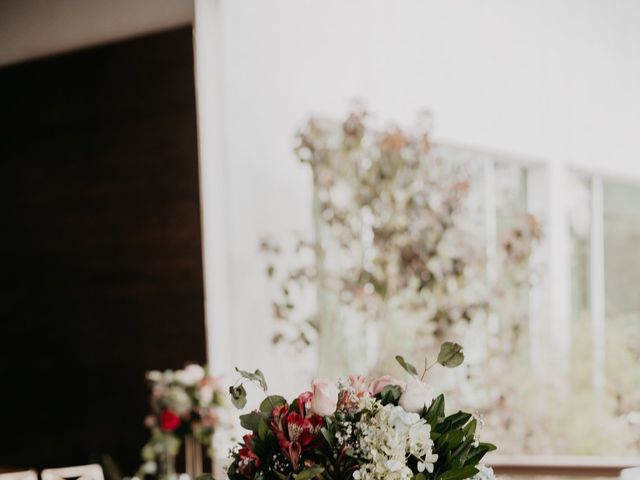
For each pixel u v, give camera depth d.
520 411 4.60
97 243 4.05
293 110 4.34
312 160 4.25
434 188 4.51
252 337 4.04
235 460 1.40
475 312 4.54
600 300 5.75
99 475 3.21
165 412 3.15
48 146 4.18
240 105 4.00
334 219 4.30
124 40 3.92
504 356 4.77
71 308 4.14
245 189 4.03
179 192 3.81
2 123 4.30
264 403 1.41
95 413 4.06
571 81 5.54
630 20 5.73
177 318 3.82
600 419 4.56
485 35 5.23
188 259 3.79
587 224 5.75
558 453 4.50
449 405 4.58
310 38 4.45
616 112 5.72
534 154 5.37
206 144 3.79
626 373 4.83
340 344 4.57
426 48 4.95
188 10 3.75
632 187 5.89
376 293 4.38
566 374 4.79
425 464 1.25
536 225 4.89
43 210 4.21
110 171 4.00
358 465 1.26
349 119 4.31
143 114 3.88
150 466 3.46
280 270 4.24
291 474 1.26
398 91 4.82
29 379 4.28
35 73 4.19
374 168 4.40
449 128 4.88
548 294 5.39
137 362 3.94
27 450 4.27
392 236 4.39
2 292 4.34
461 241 4.61
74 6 4.07
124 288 3.98
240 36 4.00
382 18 4.80
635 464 2.61
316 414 1.32
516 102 5.30
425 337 4.55
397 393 1.37
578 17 5.57
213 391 3.24
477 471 1.30
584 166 5.56
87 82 4.04
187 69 3.75
